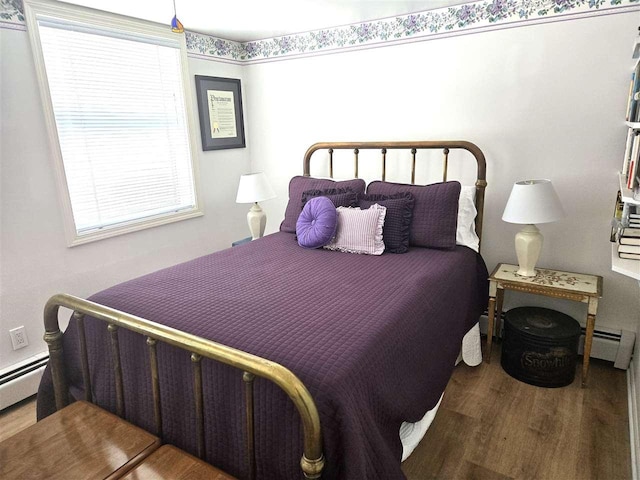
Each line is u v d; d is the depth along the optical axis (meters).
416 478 1.66
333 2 2.43
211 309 1.58
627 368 2.36
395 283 1.86
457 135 2.71
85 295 2.55
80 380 1.70
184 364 1.37
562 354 2.17
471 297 2.34
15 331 2.22
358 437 1.10
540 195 2.19
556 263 2.53
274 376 1.03
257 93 3.51
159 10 2.50
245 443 1.25
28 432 1.37
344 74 3.05
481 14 2.48
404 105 2.86
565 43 2.28
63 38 2.33
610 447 1.79
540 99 2.41
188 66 3.07
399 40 2.78
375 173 3.08
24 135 2.18
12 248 2.18
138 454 1.27
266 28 3.00
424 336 1.64
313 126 3.30
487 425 1.95
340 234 2.44
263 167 3.65
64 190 2.36
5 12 2.05
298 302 1.65
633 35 2.12
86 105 2.48
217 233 3.47
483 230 2.72
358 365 1.23
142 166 2.86
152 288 1.83
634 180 1.62
